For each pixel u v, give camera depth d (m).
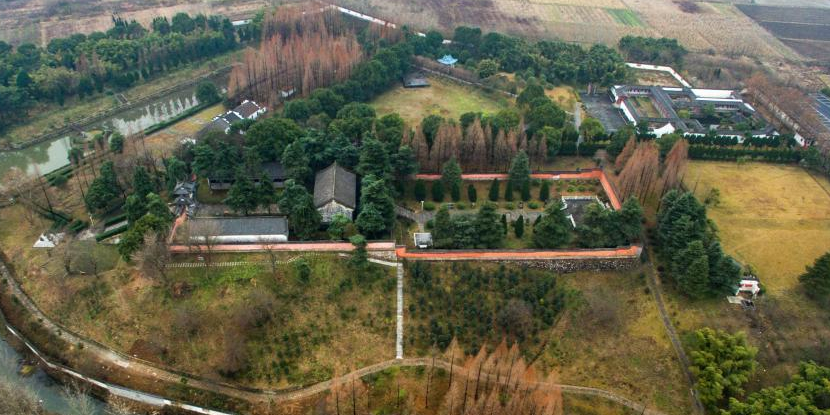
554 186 125.62
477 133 125.12
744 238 112.19
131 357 87.75
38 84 164.38
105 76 177.12
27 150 151.38
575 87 189.12
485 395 80.00
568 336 91.56
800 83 193.00
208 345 87.31
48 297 96.81
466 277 97.56
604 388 85.12
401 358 87.44
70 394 84.25
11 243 109.19
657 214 109.50
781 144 145.50
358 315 91.81
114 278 96.75
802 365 82.19
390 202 104.00
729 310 95.31
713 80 196.62
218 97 175.88
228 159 116.69
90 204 111.69
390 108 171.62
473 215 107.38
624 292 99.12
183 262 96.56
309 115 147.88
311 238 101.75
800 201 125.00
